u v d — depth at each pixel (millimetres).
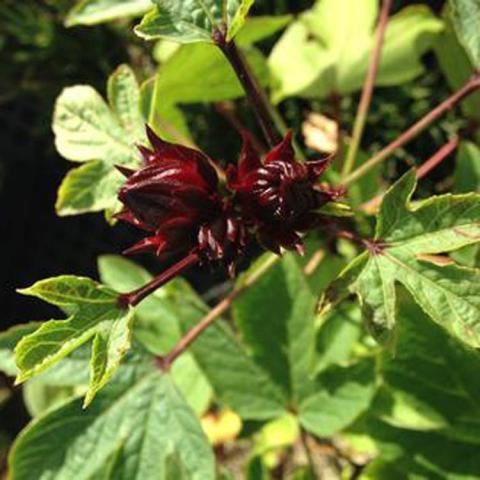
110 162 311
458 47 387
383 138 510
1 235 842
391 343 260
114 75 313
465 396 317
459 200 257
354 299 396
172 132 343
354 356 375
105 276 403
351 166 372
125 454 317
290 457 489
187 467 314
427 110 505
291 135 253
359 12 422
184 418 318
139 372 323
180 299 358
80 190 312
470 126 369
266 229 252
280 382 345
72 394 455
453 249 256
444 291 256
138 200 247
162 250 251
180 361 391
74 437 317
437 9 511
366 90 371
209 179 254
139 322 384
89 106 317
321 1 434
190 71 359
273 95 432
